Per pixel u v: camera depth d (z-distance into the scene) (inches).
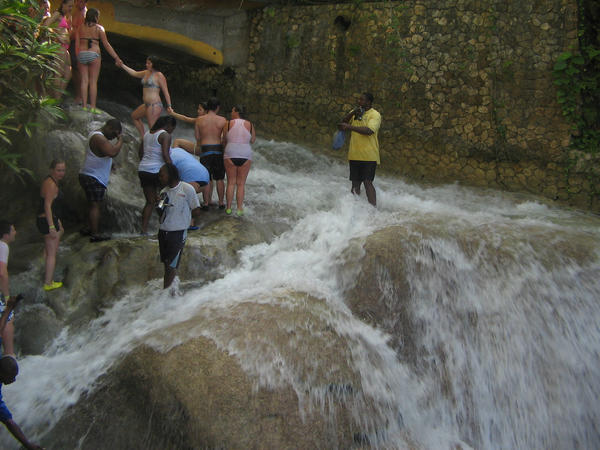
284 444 154.9
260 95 470.9
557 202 355.3
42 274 229.1
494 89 373.1
